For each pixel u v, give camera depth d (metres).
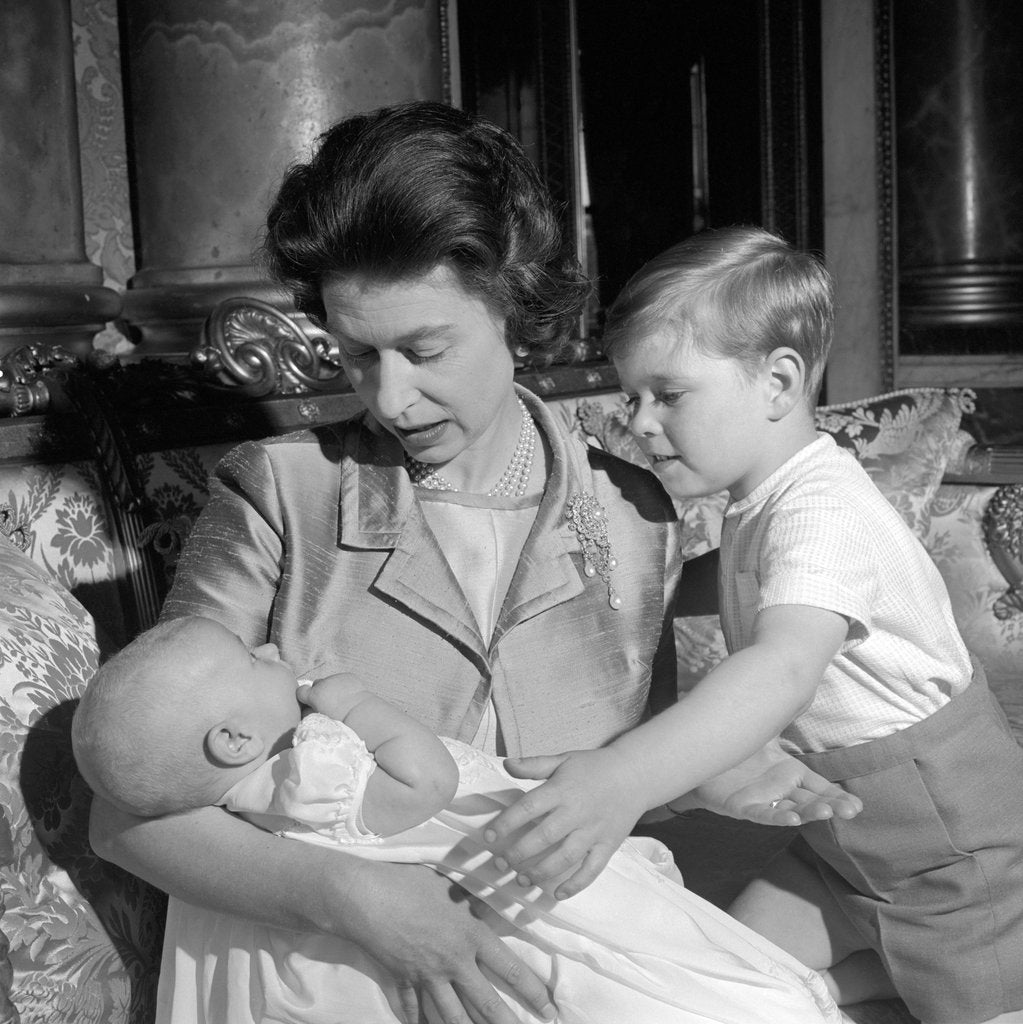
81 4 3.50
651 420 1.98
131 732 1.49
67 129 3.08
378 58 3.28
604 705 1.85
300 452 1.89
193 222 3.34
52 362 2.48
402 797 1.48
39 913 1.63
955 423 3.60
